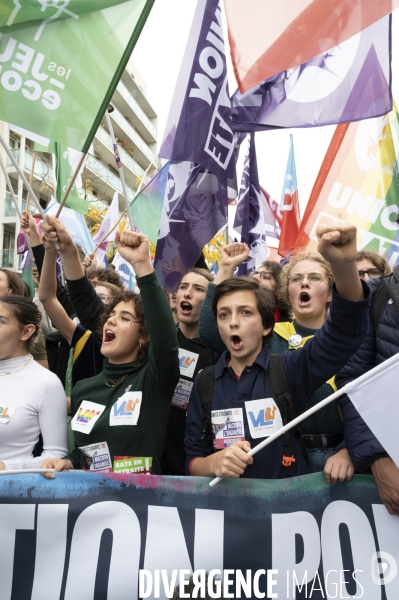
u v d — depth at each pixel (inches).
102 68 117.0
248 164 225.0
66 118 117.5
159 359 106.0
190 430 105.2
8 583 89.3
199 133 154.4
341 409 101.7
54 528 91.1
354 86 144.2
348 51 145.3
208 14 157.8
